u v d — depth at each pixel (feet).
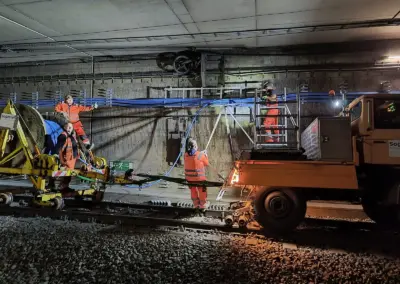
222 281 11.80
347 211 25.25
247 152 20.12
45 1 24.13
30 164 22.30
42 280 11.62
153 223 19.52
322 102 33.88
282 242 16.70
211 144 36.60
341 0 23.41
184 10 25.53
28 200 26.35
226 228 18.40
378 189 18.11
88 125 40.16
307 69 34.55
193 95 37.83
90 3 24.32
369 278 12.28
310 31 30.14
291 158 18.98
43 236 16.74
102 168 28.60
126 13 26.27
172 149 37.78
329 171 17.10
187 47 35.86
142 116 38.65
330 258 14.38
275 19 27.27
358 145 17.90
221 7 24.80
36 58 41.19
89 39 33.37
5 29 30.50
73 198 27.76
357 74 33.65
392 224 19.84
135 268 12.77
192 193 23.65
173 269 12.73
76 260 13.52
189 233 17.93
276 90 35.40
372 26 28.68
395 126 17.21
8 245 15.25
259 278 12.10
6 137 22.90
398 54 32.60
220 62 36.58
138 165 38.70
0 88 43.88
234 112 36.29
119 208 24.80
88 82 40.93
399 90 32.60
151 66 39.06
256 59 35.91
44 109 42.19
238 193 33.19
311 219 20.90
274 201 17.80
